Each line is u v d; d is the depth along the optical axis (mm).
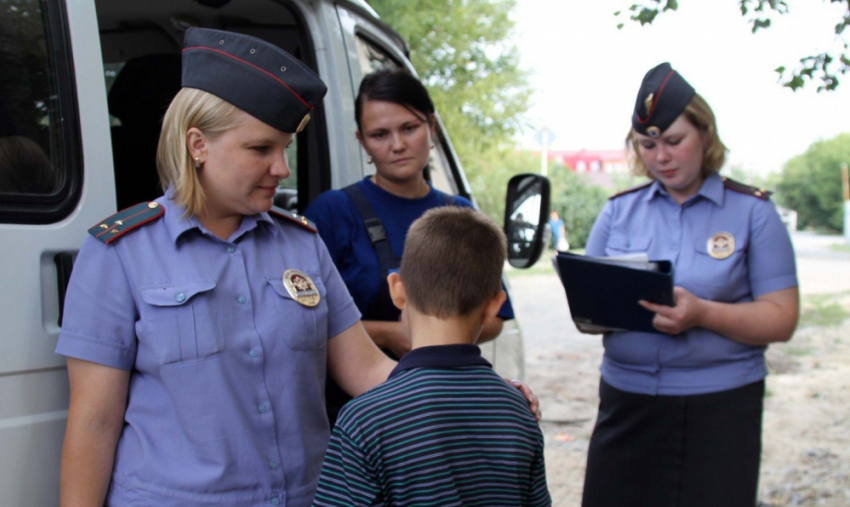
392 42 3217
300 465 1601
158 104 2824
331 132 2590
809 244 27766
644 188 2723
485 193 20344
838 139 36625
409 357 1513
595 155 42062
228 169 1521
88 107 1681
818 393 6973
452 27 12680
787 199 37781
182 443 1480
